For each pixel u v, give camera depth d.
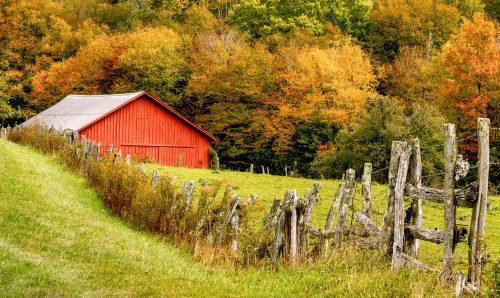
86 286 9.34
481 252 9.30
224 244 13.22
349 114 48.25
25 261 9.92
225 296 9.92
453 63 42.72
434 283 9.45
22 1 72.94
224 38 63.34
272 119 53.28
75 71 64.56
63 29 74.25
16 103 70.81
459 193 9.62
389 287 9.34
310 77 50.34
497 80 40.94
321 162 43.34
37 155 25.80
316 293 10.01
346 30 71.19
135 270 10.87
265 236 12.43
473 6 70.38
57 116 45.78
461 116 43.69
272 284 10.83
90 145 22.89
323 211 21.83
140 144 43.72
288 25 68.19
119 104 42.25
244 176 35.16
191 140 46.78
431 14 68.69
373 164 40.31
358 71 50.41
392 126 38.88
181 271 11.45
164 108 44.91
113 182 18.28
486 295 8.76
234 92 55.94
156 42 61.06
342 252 11.24
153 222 15.48
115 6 87.62
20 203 14.46
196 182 29.84
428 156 36.44
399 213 10.30
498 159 41.00
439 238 9.80
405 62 60.78
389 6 70.75
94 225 14.38
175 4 82.56
